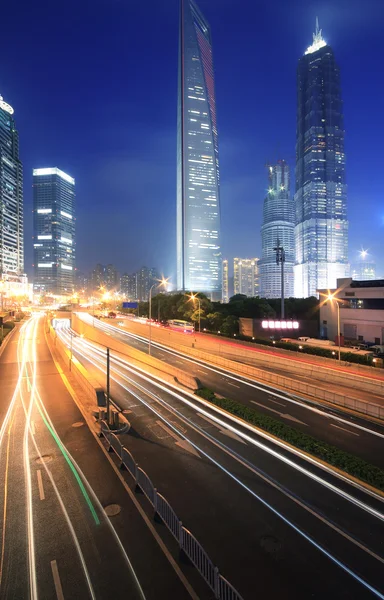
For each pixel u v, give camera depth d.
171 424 26.00
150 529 14.03
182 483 17.56
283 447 21.89
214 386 37.44
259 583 11.32
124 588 11.20
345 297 65.06
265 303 81.25
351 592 11.01
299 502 15.90
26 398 33.50
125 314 143.75
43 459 20.38
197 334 77.38
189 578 11.58
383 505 15.66
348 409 29.34
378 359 43.56
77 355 59.44
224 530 13.90
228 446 22.08
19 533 13.90
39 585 11.40
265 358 50.00
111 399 32.69
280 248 71.81
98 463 19.84
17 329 99.00
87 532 13.89
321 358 48.66
